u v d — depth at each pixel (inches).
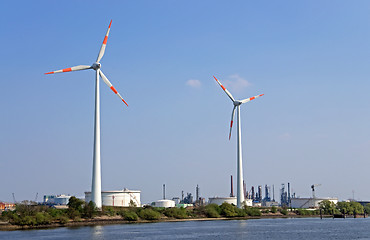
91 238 6072.8
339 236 6909.5
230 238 6392.7
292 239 6387.8
